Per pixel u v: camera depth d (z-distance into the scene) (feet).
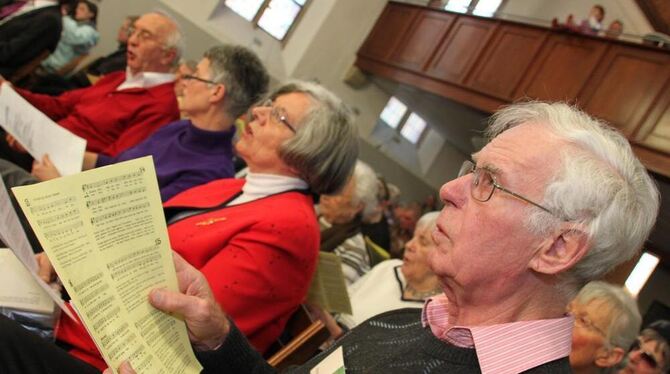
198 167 7.45
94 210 2.53
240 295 4.92
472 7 22.27
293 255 5.17
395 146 30.12
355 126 5.94
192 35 24.40
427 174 30.50
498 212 3.09
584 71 16.89
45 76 13.84
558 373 3.06
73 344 4.53
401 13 26.04
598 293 5.89
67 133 6.82
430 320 3.66
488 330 3.13
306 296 5.95
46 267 4.57
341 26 26.94
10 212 3.43
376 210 10.77
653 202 3.18
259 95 7.77
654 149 14.30
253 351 3.83
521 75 18.99
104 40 21.72
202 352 3.54
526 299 3.19
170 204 6.11
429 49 23.59
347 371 3.71
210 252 5.19
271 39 27.04
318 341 5.02
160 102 9.11
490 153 3.26
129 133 8.87
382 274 7.50
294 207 5.40
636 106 15.11
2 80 7.00
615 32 16.40
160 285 2.95
